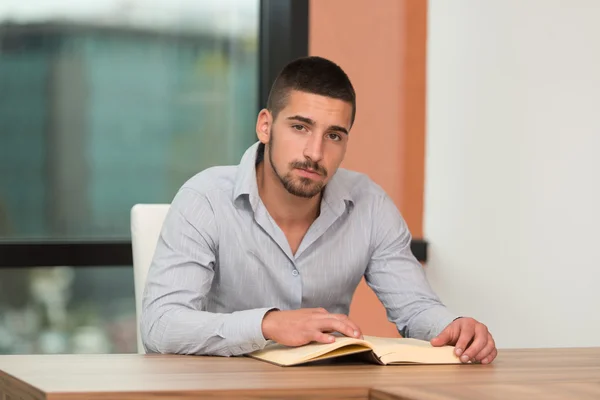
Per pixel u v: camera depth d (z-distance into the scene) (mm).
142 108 4168
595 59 3611
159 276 2314
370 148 4281
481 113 4059
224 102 4242
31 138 4074
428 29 4266
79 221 4121
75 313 4105
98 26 4113
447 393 1559
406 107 4301
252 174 2467
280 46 4191
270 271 2504
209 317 2111
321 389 1621
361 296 4246
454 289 4168
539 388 1629
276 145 2264
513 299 3926
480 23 4062
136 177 4168
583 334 3625
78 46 4098
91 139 4125
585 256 3627
